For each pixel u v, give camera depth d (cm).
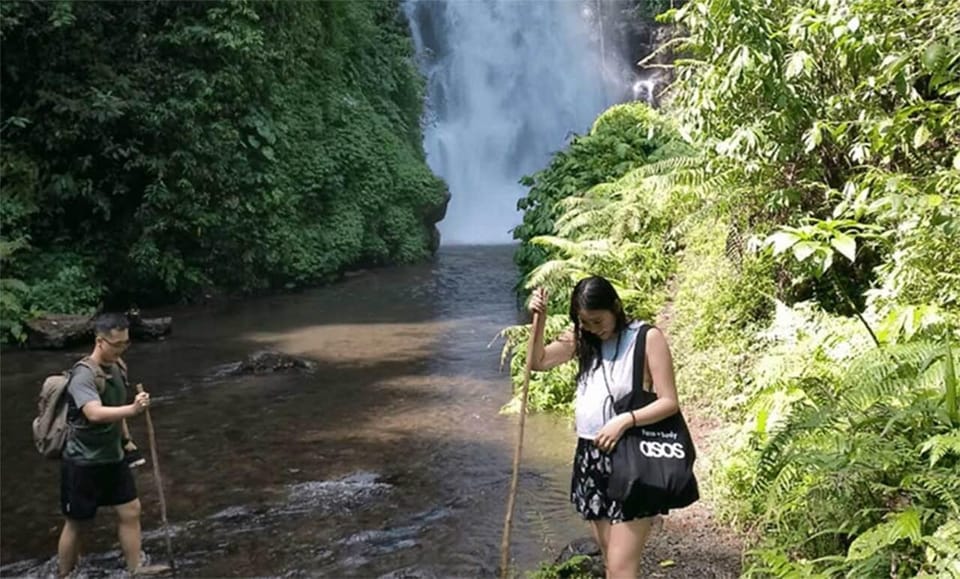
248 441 668
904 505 348
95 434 434
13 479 603
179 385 847
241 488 568
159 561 462
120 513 450
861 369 392
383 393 801
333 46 1712
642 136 1121
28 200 1215
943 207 393
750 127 552
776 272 650
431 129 2320
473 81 2447
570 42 2559
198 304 1350
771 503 362
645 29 2433
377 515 518
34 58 1249
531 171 2450
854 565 327
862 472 343
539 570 423
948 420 350
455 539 479
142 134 1299
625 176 920
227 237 1383
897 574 322
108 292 1295
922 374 370
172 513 528
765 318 654
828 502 361
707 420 600
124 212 1313
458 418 716
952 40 407
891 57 465
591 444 335
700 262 786
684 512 477
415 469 596
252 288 1413
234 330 1134
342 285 1509
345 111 1666
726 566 413
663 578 404
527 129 2469
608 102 2472
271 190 1435
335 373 885
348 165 1622
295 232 1492
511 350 930
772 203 580
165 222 1303
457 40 2447
